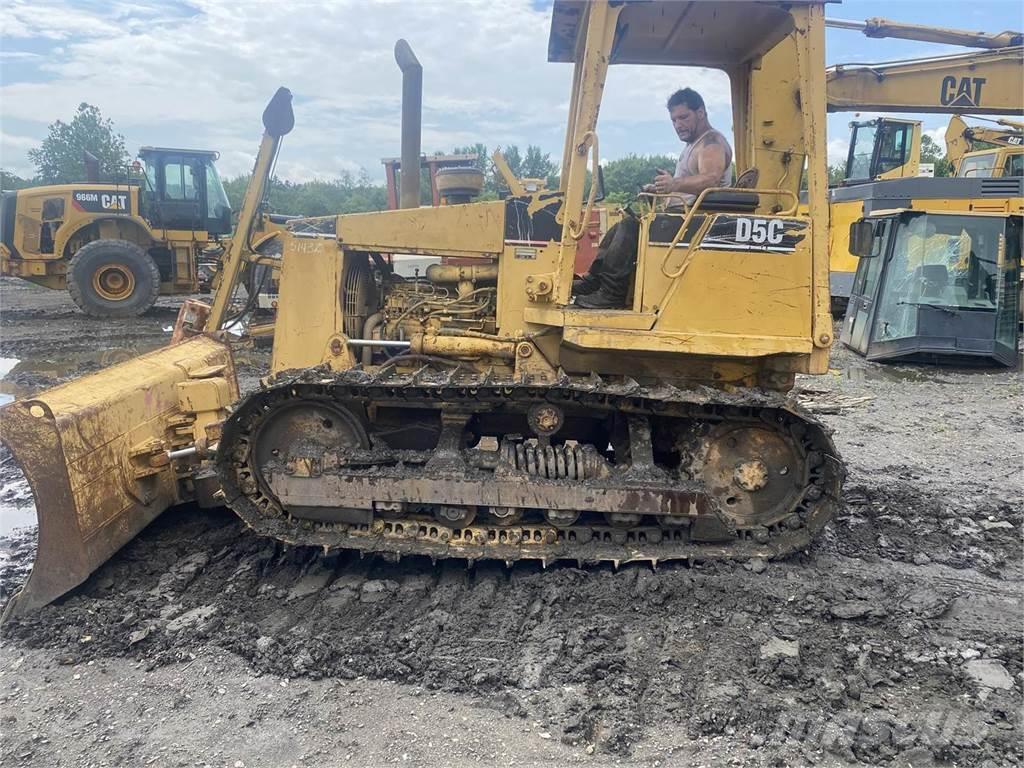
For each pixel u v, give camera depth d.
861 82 9.32
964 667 3.41
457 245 4.79
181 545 4.49
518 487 4.15
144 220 15.01
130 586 4.07
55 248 14.78
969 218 10.80
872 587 4.10
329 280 4.91
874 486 5.74
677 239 4.07
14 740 2.92
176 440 4.71
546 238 4.75
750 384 4.50
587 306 4.48
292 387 4.23
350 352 4.93
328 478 4.20
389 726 3.01
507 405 4.41
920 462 6.45
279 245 10.94
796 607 3.86
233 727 3.00
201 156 15.23
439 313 5.01
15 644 3.57
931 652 3.52
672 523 4.24
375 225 4.84
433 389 4.24
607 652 3.49
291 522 4.34
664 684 3.26
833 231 15.22
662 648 3.53
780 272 4.11
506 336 4.73
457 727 3.01
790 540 4.32
